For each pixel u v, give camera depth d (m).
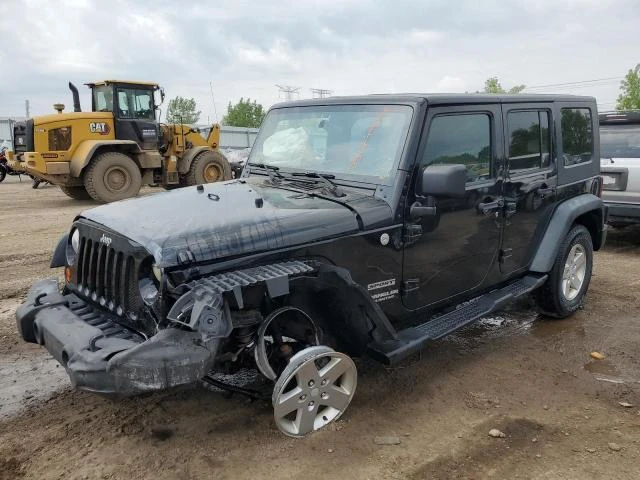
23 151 15.35
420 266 3.81
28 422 3.50
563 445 3.24
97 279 3.37
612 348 4.64
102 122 13.86
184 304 2.72
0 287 6.28
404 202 3.59
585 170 5.46
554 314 5.24
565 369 4.25
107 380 2.68
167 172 15.45
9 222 10.94
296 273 2.96
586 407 3.67
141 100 14.53
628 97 31.52
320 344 3.35
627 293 6.07
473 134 4.07
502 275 4.59
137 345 2.69
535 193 4.71
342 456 3.12
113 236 3.19
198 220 3.10
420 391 3.88
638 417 3.54
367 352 3.56
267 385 3.74
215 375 4.02
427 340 3.65
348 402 3.42
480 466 3.04
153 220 3.18
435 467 3.03
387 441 3.25
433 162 3.78
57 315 3.29
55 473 2.98
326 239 3.26
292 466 3.03
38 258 7.73
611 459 3.10
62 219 11.36
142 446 3.22
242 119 54.31
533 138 4.71
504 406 3.69
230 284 2.76
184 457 3.12
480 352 4.57
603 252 7.97
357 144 3.86
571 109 5.23
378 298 3.61
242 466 3.03
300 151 4.23
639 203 7.54
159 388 2.63
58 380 4.09
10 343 4.73
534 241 4.88
